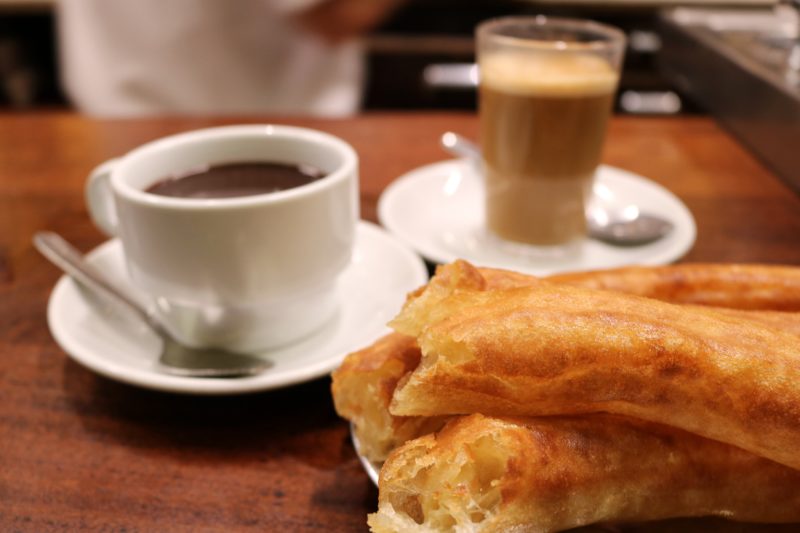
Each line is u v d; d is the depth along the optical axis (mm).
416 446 287
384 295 415
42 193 544
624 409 290
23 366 388
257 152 422
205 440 352
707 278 352
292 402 370
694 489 298
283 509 325
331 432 356
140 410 365
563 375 278
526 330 279
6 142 621
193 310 381
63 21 887
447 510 278
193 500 327
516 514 279
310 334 396
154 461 342
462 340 278
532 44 482
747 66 599
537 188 474
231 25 889
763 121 581
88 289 412
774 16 722
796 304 346
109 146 613
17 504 325
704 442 300
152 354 384
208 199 384
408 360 319
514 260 476
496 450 283
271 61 925
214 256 365
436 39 1111
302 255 376
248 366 372
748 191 545
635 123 665
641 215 498
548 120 462
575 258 477
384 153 605
